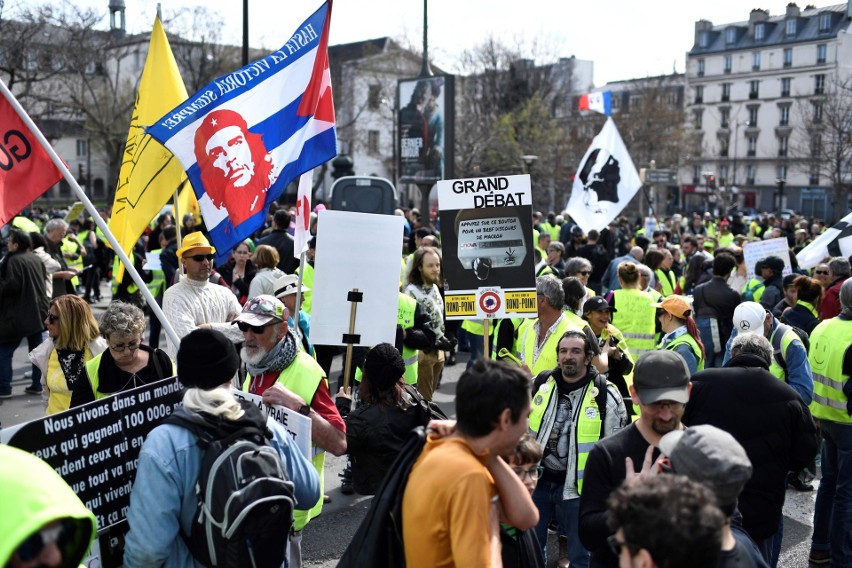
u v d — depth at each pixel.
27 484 1.89
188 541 2.88
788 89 79.56
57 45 25.17
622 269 8.48
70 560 1.99
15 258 9.46
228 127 5.24
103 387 4.47
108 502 3.21
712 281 9.28
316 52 5.44
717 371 4.17
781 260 9.42
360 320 5.41
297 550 4.21
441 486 2.51
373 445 4.57
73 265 15.24
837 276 8.68
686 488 2.09
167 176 6.06
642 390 3.31
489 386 2.59
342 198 15.03
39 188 4.38
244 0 14.31
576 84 79.62
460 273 5.55
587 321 5.88
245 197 5.29
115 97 33.34
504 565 3.12
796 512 6.59
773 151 81.12
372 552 2.66
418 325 7.18
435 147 20.05
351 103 53.09
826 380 5.46
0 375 9.72
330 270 5.39
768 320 6.26
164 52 6.17
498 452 2.65
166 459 2.81
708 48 86.19
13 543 1.80
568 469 4.61
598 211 14.38
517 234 5.45
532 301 5.45
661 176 29.75
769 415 4.02
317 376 4.30
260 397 3.89
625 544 2.10
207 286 6.43
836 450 5.54
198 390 2.94
